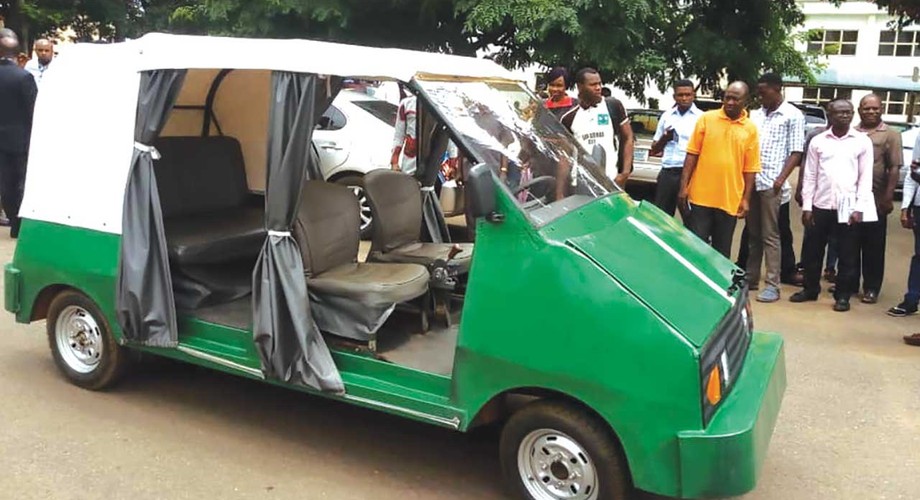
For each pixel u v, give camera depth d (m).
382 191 4.81
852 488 3.98
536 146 4.09
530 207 3.56
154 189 4.25
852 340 6.22
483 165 3.43
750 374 3.67
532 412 3.52
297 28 12.67
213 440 4.27
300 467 4.01
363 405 3.83
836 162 6.81
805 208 7.07
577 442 3.43
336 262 4.34
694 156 6.75
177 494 3.72
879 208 7.09
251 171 5.62
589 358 3.27
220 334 4.28
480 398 3.54
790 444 4.44
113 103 4.34
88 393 4.78
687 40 12.49
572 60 11.18
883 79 28.14
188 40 4.30
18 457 4.01
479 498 3.78
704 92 13.57
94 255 4.48
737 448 3.15
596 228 3.72
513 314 3.41
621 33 11.05
